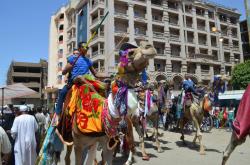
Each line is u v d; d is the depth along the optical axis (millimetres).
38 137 8680
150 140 12867
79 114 4902
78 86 5277
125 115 4594
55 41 58500
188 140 13195
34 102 53844
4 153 5906
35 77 75312
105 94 5453
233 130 5938
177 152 10141
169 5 52031
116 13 43500
